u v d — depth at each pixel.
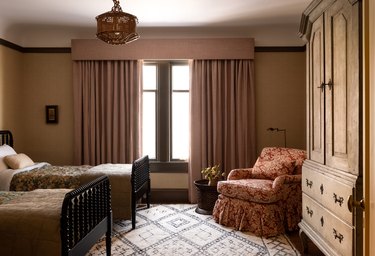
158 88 4.90
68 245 2.01
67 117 4.93
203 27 4.66
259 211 3.36
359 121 1.87
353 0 1.88
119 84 4.77
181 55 4.69
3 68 4.41
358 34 1.85
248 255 2.87
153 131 5.02
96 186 2.54
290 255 2.86
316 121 2.58
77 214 2.16
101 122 4.78
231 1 3.66
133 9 3.91
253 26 4.64
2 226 1.98
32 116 4.93
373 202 1.02
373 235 1.02
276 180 3.38
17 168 3.81
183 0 3.62
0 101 4.36
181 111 4.98
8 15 4.13
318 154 2.52
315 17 2.53
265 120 4.86
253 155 4.73
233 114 4.68
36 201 2.39
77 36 4.86
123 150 4.73
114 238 3.27
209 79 4.71
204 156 4.68
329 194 2.23
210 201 4.09
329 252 2.21
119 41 2.91
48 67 4.91
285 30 4.77
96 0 3.62
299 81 4.81
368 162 1.07
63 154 4.93
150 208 4.41
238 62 4.71
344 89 2.06
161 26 4.61
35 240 1.96
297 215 3.50
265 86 4.84
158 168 4.91
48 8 3.88
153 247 3.04
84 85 4.75
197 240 3.21
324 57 2.38
